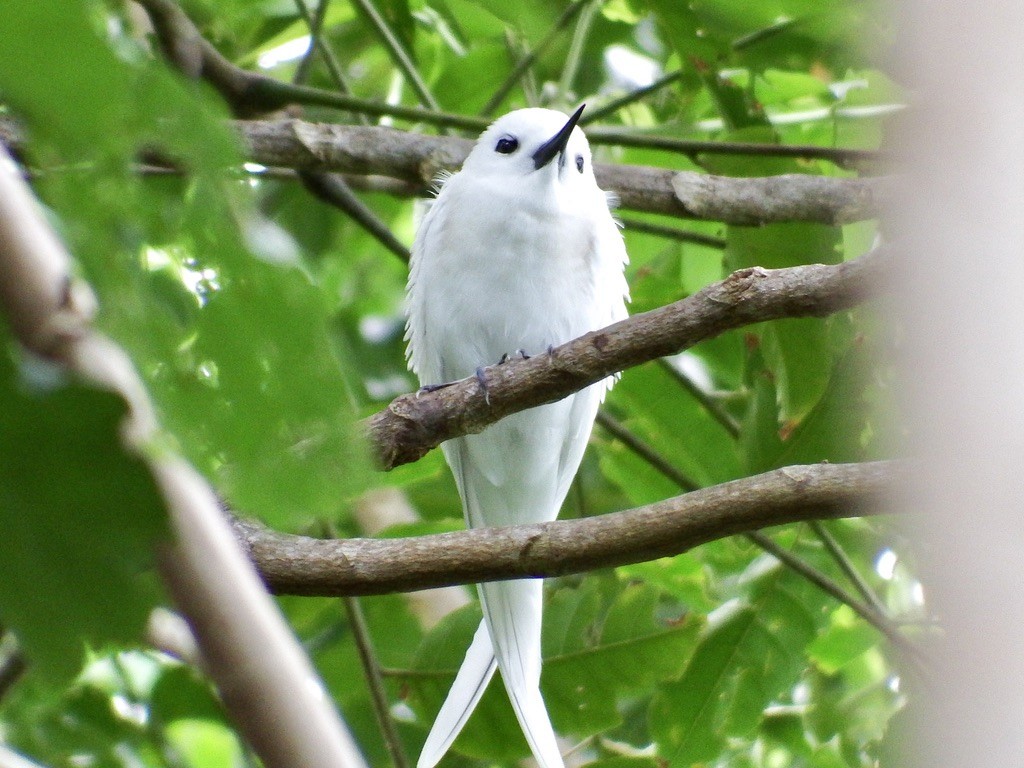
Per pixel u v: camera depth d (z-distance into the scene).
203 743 11.77
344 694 11.35
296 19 12.48
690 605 10.56
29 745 9.05
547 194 10.28
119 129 1.95
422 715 9.61
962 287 4.05
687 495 5.87
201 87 2.14
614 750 11.24
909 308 4.30
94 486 1.84
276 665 2.46
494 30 10.64
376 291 15.65
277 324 2.17
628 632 9.72
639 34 13.52
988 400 3.92
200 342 2.17
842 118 11.12
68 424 1.82
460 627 9.62
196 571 2.27
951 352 4.04
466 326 10.45
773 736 12.22
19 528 1.85
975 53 4.18
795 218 9.89
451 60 13.30
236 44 11.93
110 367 1.97
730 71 12.10
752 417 9.63
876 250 5.96
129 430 1.86
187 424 2.18
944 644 4.05
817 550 10.71
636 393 10.88
